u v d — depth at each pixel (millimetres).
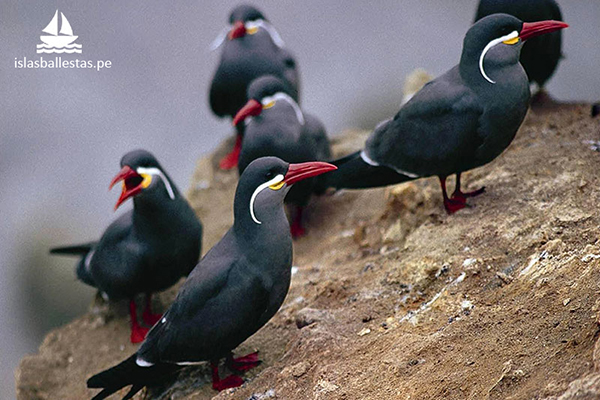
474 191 11961
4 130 31469
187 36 34312
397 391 8984
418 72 16938
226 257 10367
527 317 9227
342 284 11523
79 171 30688
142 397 11352
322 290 11562
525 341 8891
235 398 9945
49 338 14016
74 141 31438
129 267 12797
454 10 34562
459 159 11445
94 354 13398
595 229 10180
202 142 31297
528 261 10164
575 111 13711
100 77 32906
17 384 13055
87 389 12656
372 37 34031
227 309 10195
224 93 17484
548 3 13156
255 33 17281
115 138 31344
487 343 9117
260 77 15469
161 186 12414
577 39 31469
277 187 10266
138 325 13492
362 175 12273
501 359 8781
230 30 17328
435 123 11391
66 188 30234
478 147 11352
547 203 11086
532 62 13625
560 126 13234
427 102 11469
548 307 9203
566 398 7750
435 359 9234
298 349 10281
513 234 10719
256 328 10500
